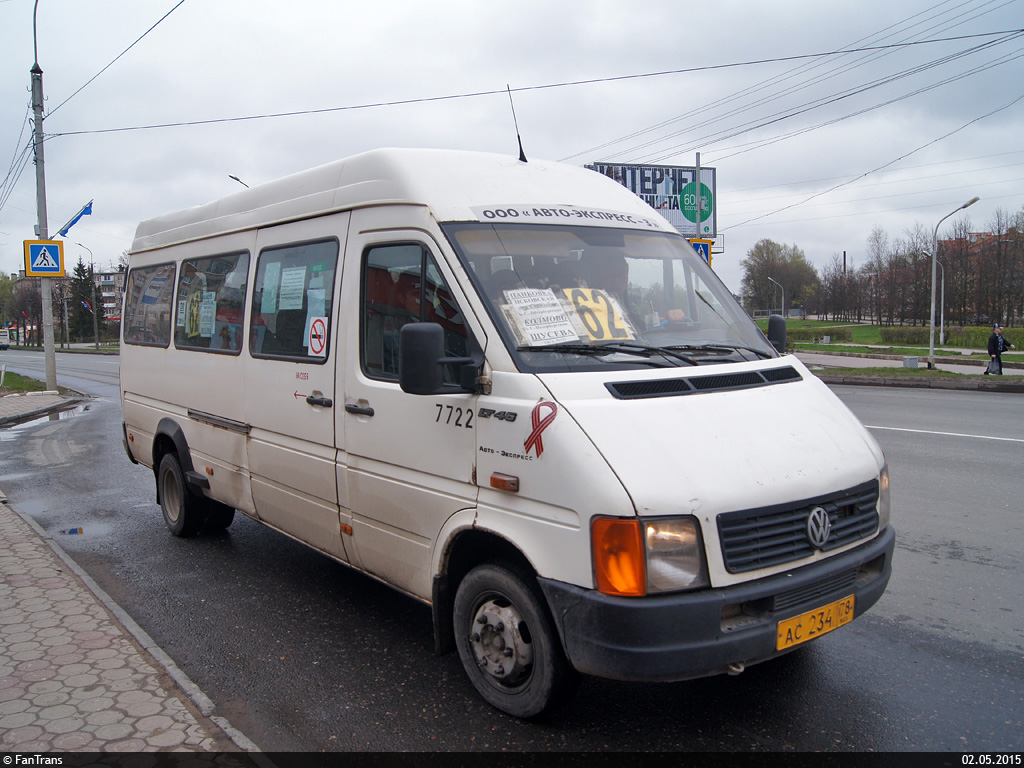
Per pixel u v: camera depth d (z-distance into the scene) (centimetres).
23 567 554
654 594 285
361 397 410
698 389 338
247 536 674
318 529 462
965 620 453
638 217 441
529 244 377
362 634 453
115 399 2112
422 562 379
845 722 343
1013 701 360
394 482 390
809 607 311
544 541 309
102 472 1002
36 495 867
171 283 659
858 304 9300
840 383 2339
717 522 291
